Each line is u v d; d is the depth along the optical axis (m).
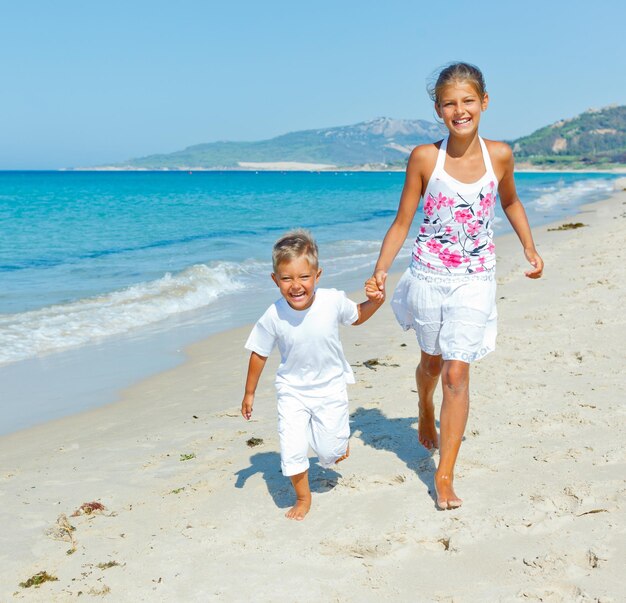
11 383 6.67
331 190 62.97
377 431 4.54
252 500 3.69
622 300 7.95
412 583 2.80
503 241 17.27
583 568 2.79
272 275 3.37
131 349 7.93
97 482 4.16
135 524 3.54
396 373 6.00
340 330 8.05
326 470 3.97
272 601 2.75
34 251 16.95
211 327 9.02
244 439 4.74
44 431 5.36
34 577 3.04
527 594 2.63
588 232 17.91
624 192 42.12
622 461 3.72
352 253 16.09
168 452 4.60
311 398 3.48
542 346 6.25
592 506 3.25
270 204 38.16
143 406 5.86
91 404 6.01
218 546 3.22
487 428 4.36
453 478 3.60
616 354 5.83
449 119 3.45
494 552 2.96
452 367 3.44
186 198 47.16
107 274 13.29
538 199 37.47
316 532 3.28
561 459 3.81
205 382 6.48
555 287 9.39
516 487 3.52
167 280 12.01
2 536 3.49
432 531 3.19
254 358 3.55
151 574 3.02
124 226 24.06
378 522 3.31
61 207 36.16
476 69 3.46
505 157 3.58
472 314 3.50
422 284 3.63
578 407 4.59
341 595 2.76
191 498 3.79
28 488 4.14
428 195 3.60
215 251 16.83
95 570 3.09
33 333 8.60
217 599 2.79
